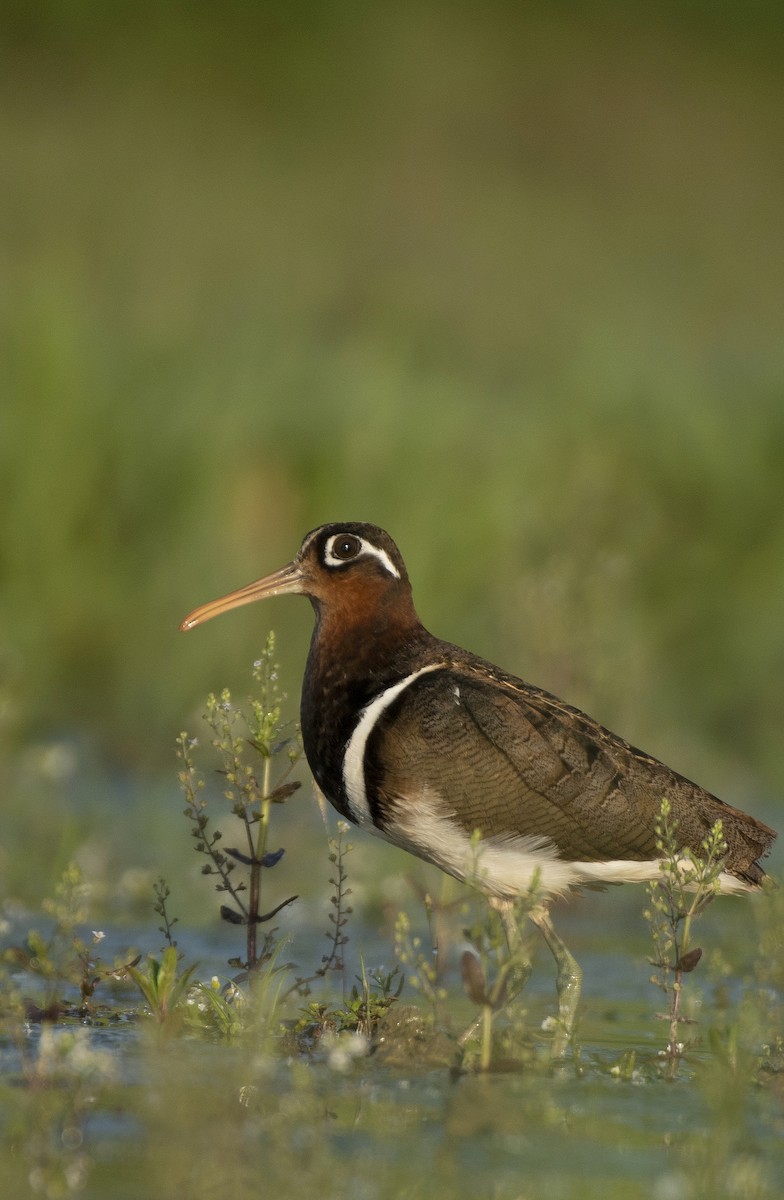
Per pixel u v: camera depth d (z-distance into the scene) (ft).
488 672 29.19
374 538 29.60
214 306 62.69
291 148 96.53
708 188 101.76
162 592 49.03
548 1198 20.11
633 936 35.63
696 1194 20.39
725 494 55.47
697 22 116.37
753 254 95.25
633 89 109.91
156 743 46.32
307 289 77.77
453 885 33.47
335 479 51.83
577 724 28.68
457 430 53.98
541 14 112.47
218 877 37.50
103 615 49.34
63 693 48.57
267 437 52.60
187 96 99.71
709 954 33.47
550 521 52.24
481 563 50.55
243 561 49.85
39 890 35.94
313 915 35.53
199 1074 23.67
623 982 31.91
